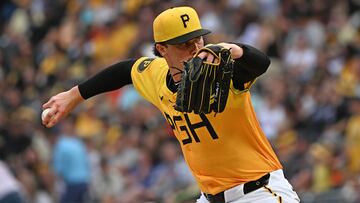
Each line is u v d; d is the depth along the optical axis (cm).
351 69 3938
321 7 4409
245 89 1595
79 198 3834
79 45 5331
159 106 1739
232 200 1680
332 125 3641
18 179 3922
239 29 4616
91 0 5544
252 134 1656
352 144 3406
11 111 4803
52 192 3966
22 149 4181
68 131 3872
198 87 1477
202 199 1758
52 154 4253
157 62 1767
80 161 3850
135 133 3997
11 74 5388
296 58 4144
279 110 3859
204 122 1641
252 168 1662
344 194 3136
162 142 3750
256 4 4691
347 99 3650
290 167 3406
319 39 4222
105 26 5294
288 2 4512
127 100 4369
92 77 1850
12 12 6028
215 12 4734
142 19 4925
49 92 4947
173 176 3488
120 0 5350
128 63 1820
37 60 5512
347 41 4125
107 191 3856
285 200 1659
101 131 4384
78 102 1870
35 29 5781
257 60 1513
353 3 4447
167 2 4984
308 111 3775
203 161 1680
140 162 3766
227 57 1472
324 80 3841
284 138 3703
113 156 4019
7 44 5566
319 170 3322
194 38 1598
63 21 5741
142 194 3556
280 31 4394
